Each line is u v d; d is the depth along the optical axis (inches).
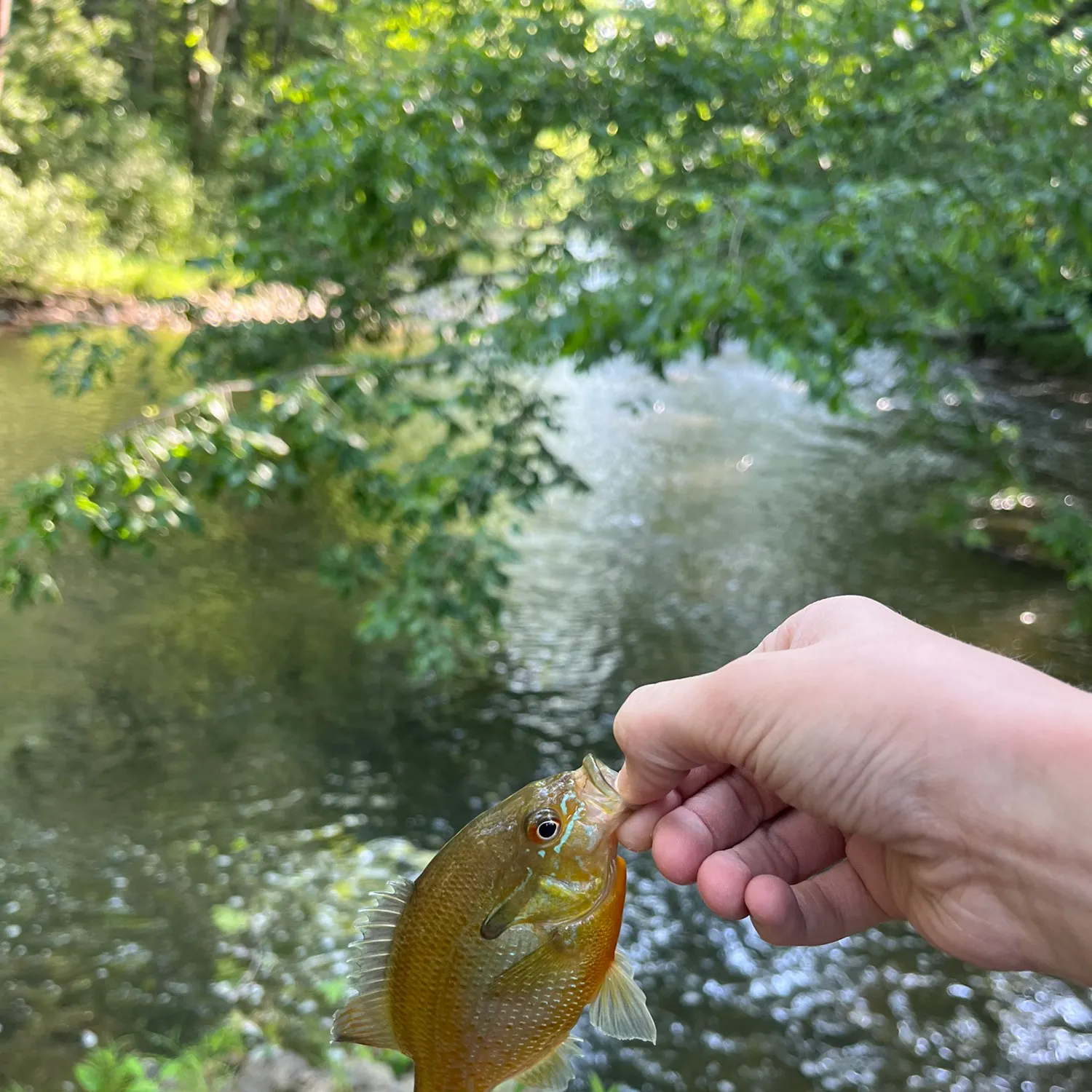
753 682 10.0
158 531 31.4
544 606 62.7
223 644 54.1
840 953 35.1
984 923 9.0
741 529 78.5
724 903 10.8
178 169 166.6
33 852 36.5
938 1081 30.1
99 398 91.3
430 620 37.6
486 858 10.1
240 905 34.5
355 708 49.1
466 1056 10.1
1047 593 66.1
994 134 39.6
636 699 10.9
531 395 44.3
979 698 9.2
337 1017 10.2
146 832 38.4
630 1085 29.3
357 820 40.5
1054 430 103.1
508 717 49.4
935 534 77.5
